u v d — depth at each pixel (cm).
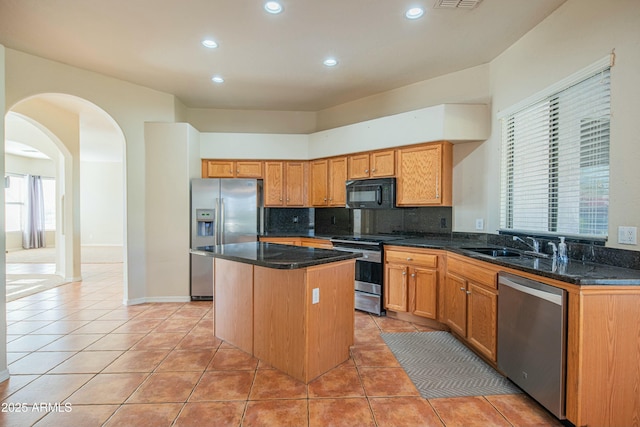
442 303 309
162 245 406
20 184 939
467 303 267
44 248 966
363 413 188
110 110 376
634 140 184
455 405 196
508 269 213
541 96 258
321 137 447
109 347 275
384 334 305
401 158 370
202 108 489
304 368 221
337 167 434
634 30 184
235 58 327
